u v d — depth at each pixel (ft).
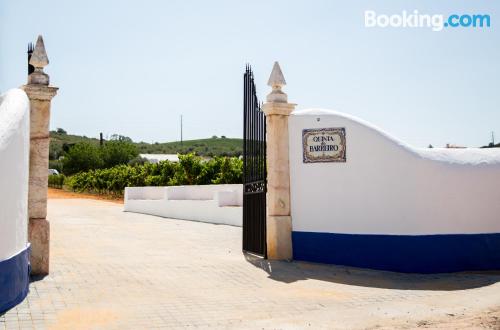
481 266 35.81
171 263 34.96
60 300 24.08
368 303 26.03
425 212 35.29
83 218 66.49
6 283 21.74
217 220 64.54
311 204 37.35
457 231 35.63
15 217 22.58
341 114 37.37
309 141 37.68
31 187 29.12
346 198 36.45
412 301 26.55
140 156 203.72
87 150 196.65
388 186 35.65
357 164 36.37
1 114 22.29
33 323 20.38
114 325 20.75
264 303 25.49
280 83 38.24
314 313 23.77
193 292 27.20
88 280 28.43
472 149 37.86
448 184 35.78
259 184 39.06
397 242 35.12
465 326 21.52
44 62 30.01
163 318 22.08
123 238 47.93
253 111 40.83
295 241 37.58
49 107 29.86
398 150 35.73
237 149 342.44
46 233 29.30
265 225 37.91
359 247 35.76
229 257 38.34
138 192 85.40
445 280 32.60
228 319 22.31
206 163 91.71
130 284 28.17
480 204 36.32
